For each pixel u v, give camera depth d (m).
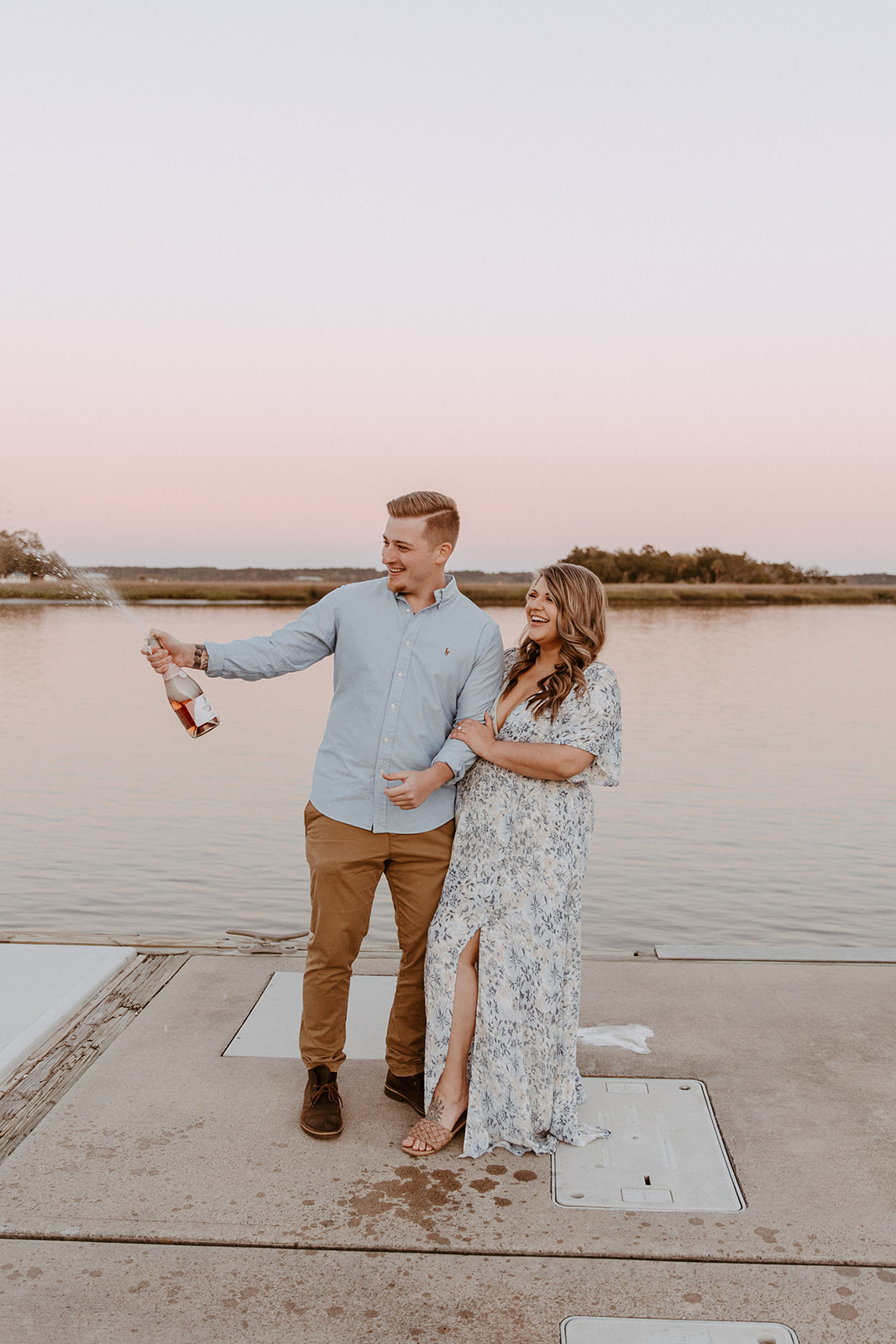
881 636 51.50
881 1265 2.27
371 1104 2.96
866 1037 3.34
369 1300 2.15
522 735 2.81
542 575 2.81
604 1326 2.08
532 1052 2.72
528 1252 2.30
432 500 2.74
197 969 3.87
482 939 2.74
